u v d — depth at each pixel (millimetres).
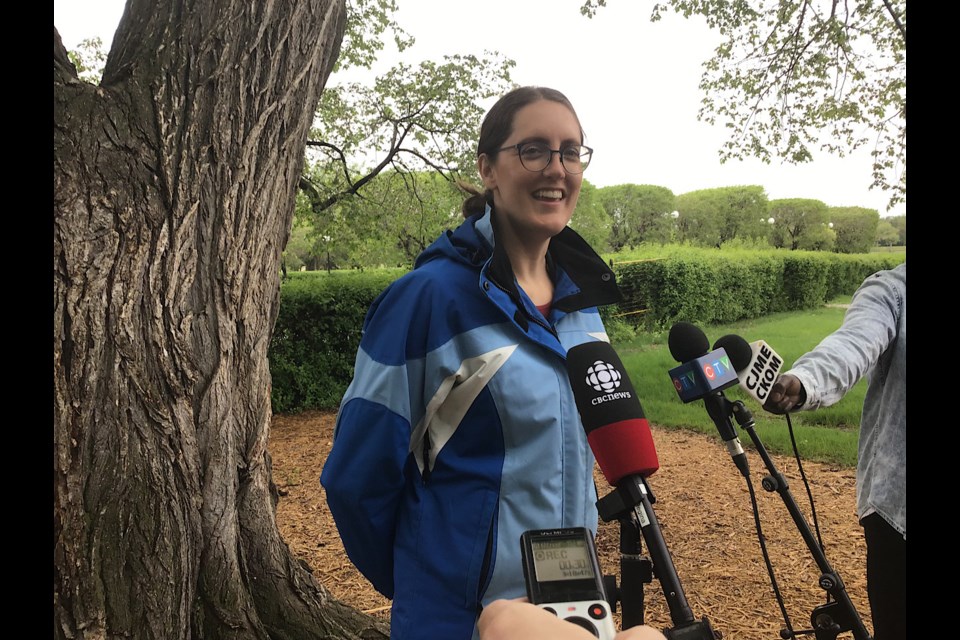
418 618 1284
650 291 16188
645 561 972
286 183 2598
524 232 1498
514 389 1327
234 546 2359
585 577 857
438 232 12938
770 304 19359
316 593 2762
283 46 2465
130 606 1913
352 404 1376
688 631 791
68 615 1814
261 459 2578
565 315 1552
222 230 2275
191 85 2193
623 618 964
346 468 1347
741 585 4152
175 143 2145
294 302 10227
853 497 5652
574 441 1364
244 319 2414
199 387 2219
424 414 1361
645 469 965
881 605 1817
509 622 627
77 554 1831
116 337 1946
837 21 10688
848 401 8586
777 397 1667
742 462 1683
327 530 5398
